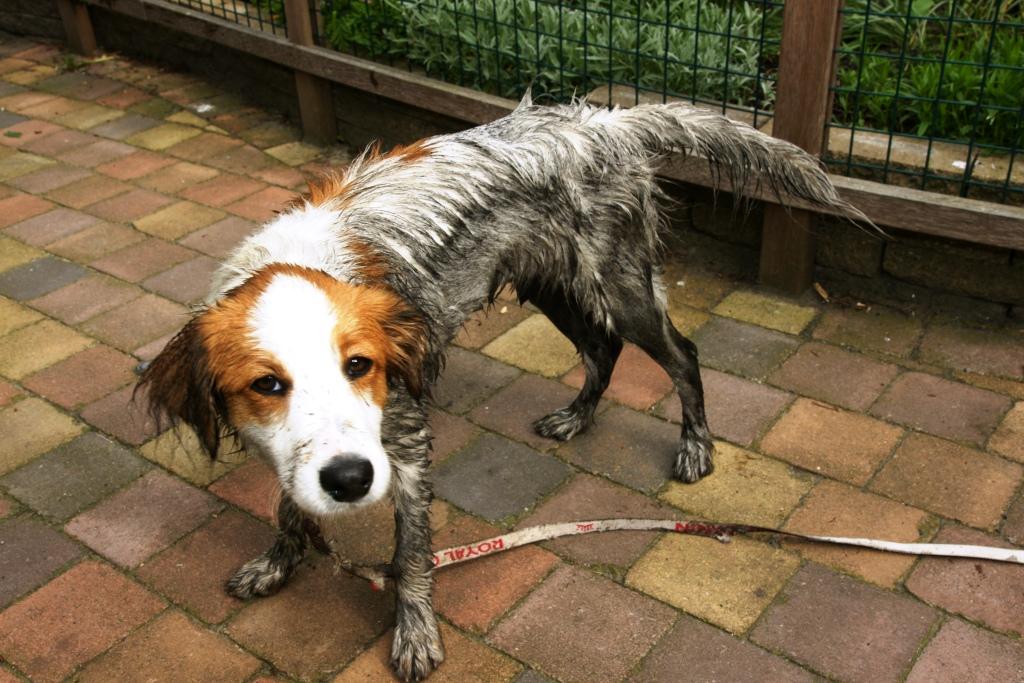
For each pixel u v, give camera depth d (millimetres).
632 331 1440
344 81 2256
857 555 1326
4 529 1397
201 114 2604
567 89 2072
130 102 2684
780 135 1720
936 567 1302
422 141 1386
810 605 1262
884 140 1830
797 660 1196
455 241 1283
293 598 1301
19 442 1545
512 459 1512
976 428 1514
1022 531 1346
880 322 1755
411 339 1100
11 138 2492
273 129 2527
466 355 1735
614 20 2139
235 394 1033
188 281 1915
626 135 1400
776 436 1528
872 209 1674
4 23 3178
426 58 2246
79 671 1209
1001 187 1661
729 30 1884
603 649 1220
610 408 1607
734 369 1669
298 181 2268
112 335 1774
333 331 1010
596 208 1378
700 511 1411
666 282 1893
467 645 1231
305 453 981
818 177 1491
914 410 1556
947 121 1893
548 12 2121
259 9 2484
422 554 1216
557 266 1383
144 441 1541
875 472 1452
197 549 1368
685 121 1438
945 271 1729
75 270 1959
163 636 1252
